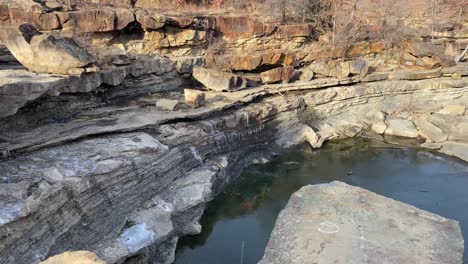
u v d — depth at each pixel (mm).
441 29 30719
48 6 19625
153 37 21875
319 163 19625
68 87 15008
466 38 31438
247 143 19688
